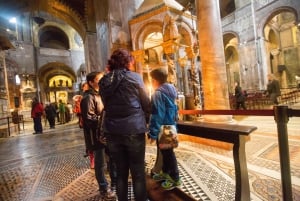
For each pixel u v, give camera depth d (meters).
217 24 6.01
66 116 18.20
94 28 15.05
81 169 4.87
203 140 5.93
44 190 3.89
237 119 10.19
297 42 26.16
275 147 5.17
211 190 3.24
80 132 10.99
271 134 6.60
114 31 8.73
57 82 38.81
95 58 15.00
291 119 8.55
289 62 26.91
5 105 14.53
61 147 7.58
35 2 15.05
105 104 2.44
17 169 5.33
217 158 4.71
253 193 3.02
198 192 3.21
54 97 36.34
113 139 2.40
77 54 36.03
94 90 3.36
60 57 34.62
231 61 31.41
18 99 26.38
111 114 2.38
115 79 2.34
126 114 2.33
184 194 2.90
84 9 14.57
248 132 2.21
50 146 7.98
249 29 21.75
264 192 3.03
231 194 3.08
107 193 3.38
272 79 11.18
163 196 2.91
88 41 14.91
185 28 7.47
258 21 20.98
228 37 25.23
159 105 2.84
